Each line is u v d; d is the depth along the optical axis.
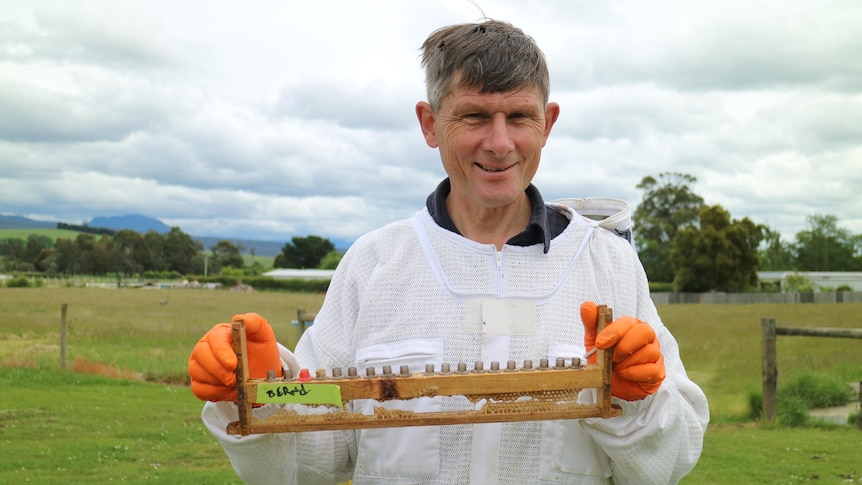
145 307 45.16
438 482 2.07
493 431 2.07
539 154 2.13
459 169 2.10
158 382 14.01
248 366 1.82
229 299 60.84
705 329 31.94
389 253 2.30
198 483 6.29
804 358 16.69
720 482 6.48
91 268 131.50
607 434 1.96
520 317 2.12
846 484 6.42
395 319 2.19
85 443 7.80
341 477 2.37
